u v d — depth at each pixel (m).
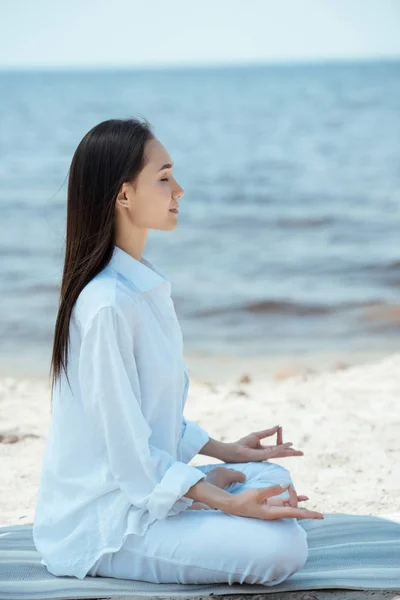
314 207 24.45
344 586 3.22
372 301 13.60
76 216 3.29
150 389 3.26
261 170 34.22
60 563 3.31
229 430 5.79
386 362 8.12
